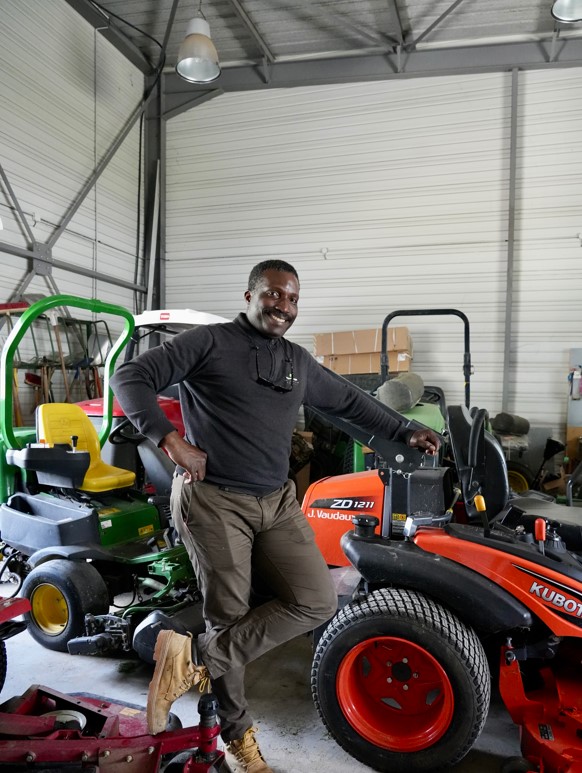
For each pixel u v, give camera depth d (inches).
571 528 84.0
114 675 95.5
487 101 232.7
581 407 214.7
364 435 82.4
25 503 117.1
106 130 242.8
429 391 198.5
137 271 265.4
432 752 68.7
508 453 208.7
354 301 248.5
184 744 58.7
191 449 55.8
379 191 245.0
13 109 193.9
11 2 192.9
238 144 261.1
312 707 86.7
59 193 216.4
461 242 236.4
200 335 61.0
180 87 265.0
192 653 59.4
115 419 135.0
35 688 68.3
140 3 223.6
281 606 61.6
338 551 94.2
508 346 228.4
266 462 62.0
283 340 67.6
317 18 228.2
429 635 68.0
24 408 197.8
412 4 216.4
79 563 103.0
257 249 260.4
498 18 220.7
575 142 224.4
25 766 53.8
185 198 269.1
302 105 252.8
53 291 212.5
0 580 122.3
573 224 224.8
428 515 79.4
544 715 69.2
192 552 61.7
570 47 222.7
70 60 220.8
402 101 241.8
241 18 224.5
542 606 67.3
